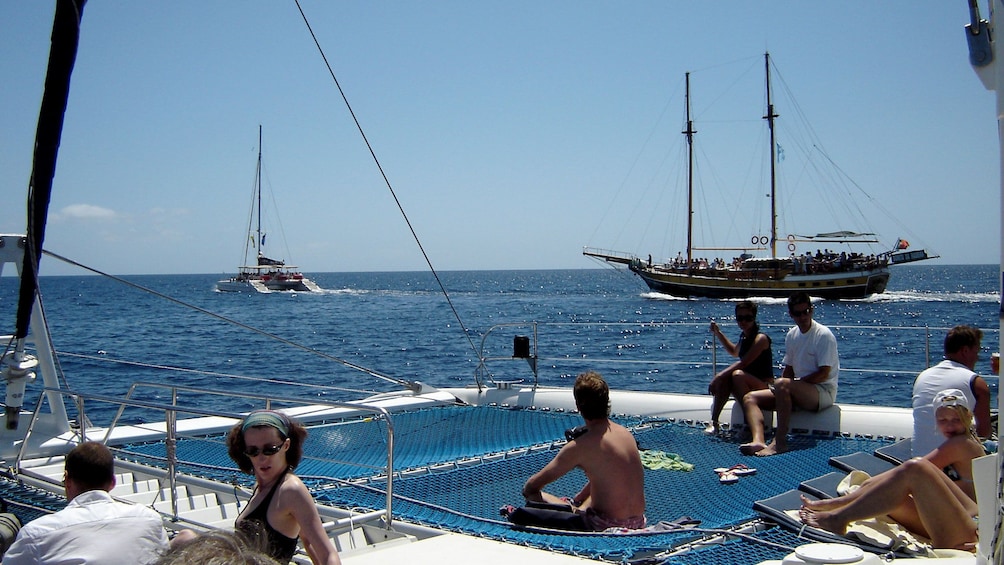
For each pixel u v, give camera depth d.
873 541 4.57
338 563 4.02
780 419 7.39
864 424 7.70
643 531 4.97
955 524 4.55
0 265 7.31
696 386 22.77
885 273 67.38
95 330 44.31
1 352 9.16
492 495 6.25
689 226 71.75
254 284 98.69
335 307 73.50
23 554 3.88
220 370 25.91
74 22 5.46
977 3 2.96
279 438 4.10
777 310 63.59
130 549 3.94
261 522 4.03
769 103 67.00
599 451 5.26
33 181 5.78
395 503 5.94
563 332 45.84
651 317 58.09
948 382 5.69
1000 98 2.71
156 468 6.84
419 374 25.86
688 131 70.69
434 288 133.38
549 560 4.43
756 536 4.94
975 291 95.00
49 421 7.89
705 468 6.93
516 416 9.20
